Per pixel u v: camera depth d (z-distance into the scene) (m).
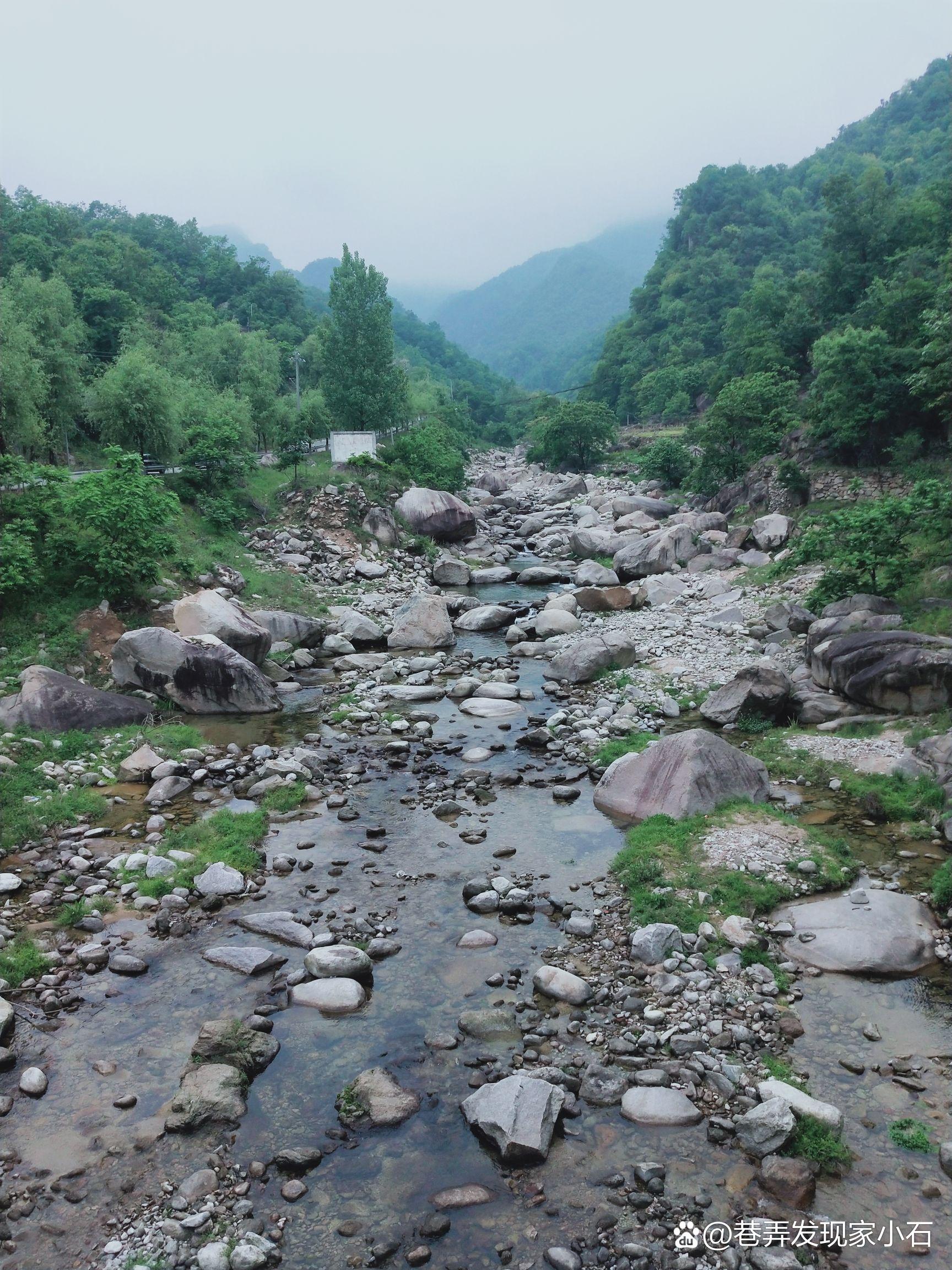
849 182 69.44
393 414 69.75
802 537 29.45
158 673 22.89
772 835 14.51
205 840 15.48
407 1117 8.98
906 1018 10.39
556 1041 10.10
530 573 40.97
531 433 159.38
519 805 16.98
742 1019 10.38
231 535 38.91
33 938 12.47
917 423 43.03
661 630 29.86
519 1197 8.01
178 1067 9.86
